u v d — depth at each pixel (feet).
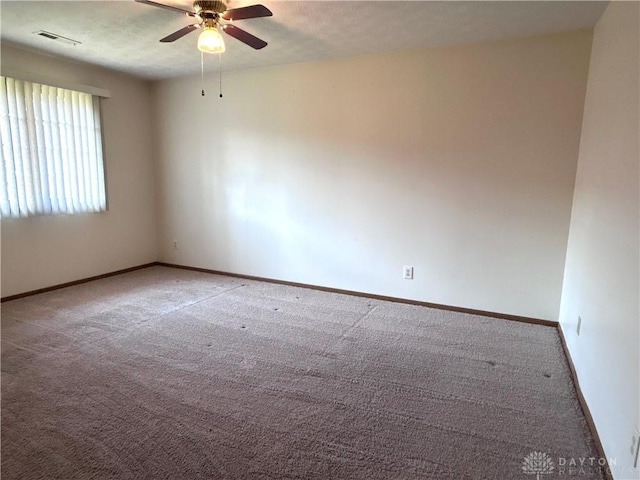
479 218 11.50
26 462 5.75
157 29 10.12
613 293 6.13
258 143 14.51
